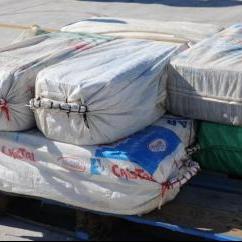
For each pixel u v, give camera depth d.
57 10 13.11
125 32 5.48
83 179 4.21
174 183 4.13
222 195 4.50
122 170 4.04
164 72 4.57
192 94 4.50
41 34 5.61
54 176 4.33
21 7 13.52
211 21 11.94
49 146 4.30
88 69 4.39
